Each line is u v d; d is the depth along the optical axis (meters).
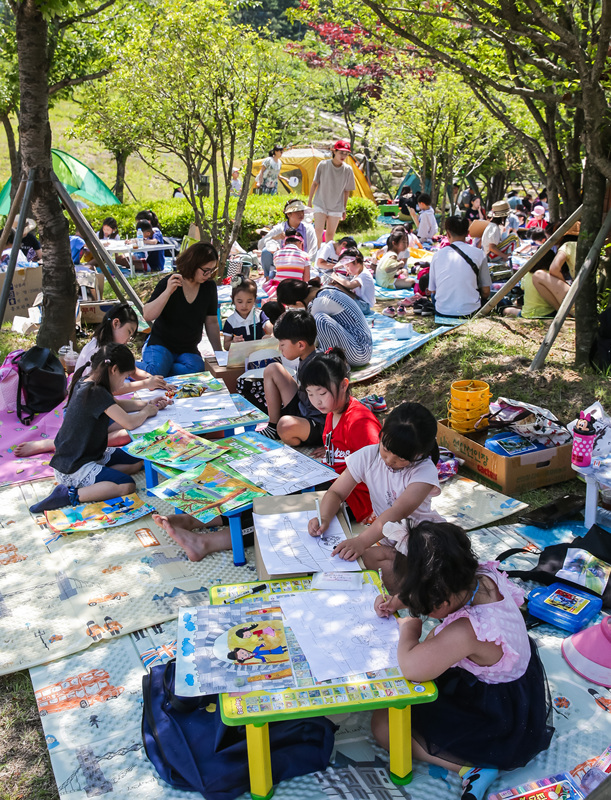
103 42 11.32
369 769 2.54
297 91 13.00
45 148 6.58
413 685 2.32
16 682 3.04
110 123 10.59
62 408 5.32
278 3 28.98
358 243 14.34
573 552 3.52
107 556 3.82
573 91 5.71
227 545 3.83
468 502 4.26
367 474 3.37
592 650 2.92
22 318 8.11
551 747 2.60
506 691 2.45
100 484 4.32
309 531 3.25
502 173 23.05
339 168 10.30
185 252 5.57
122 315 4.82
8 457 5.00
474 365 6.00
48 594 3.52
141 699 2.88
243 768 2.45
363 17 6.77
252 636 2.54
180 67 9.09
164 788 2.49
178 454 4.12
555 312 7.26
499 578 2.47
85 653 3.14
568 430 4.50
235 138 9.92
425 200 13.55
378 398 5.61
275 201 15.17
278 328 4.79
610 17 4.73
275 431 5.06
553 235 6.70
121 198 17.23
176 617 3.33
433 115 16.55
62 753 2.65
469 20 5.33
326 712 2.23
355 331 6.36
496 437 4.72
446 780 2.49
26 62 6.34
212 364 5.85
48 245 6.77
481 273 7.96
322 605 2.71
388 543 3.28
